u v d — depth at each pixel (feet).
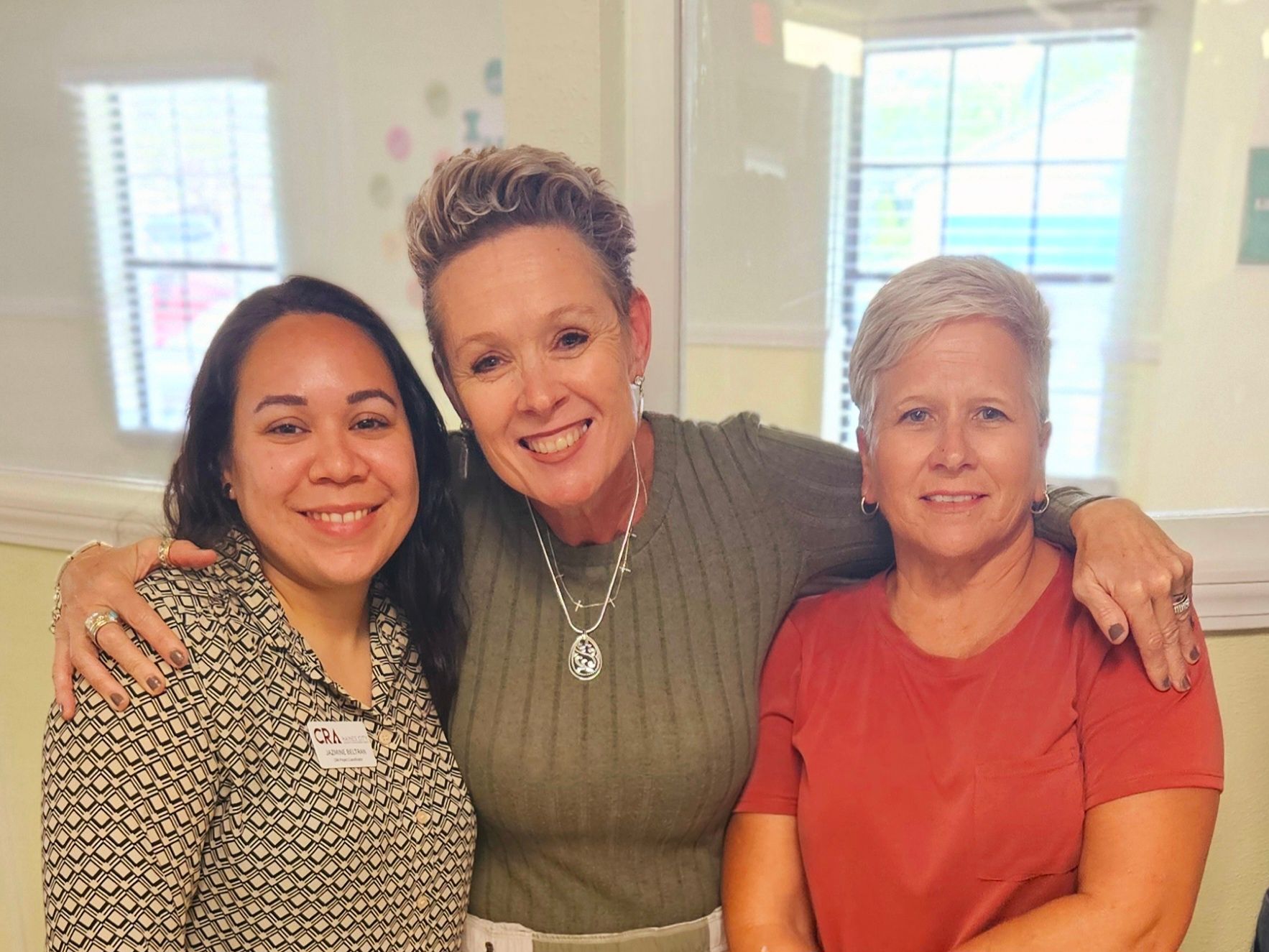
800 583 3.61
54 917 2.60
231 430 3.03
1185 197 9.30
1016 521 3.07
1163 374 9.50
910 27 9.50
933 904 3.04
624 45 4.23
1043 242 9.82
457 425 8.45
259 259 13.50
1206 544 4.22
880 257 10.00
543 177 2.96
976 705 3.08
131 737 2.62
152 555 2.99
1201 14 8.94
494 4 11.89
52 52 12.97
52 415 12.34
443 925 3.28
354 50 12.50
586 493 3.13
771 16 8.71
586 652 3.34
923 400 3.01
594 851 3.40
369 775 3.03
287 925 2.92
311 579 3.05
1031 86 9.55
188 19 12.68
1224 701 4.33
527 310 2.94
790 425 10.06
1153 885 2.73
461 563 3.51
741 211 9.45
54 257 13.58
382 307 13.28
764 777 3.43
